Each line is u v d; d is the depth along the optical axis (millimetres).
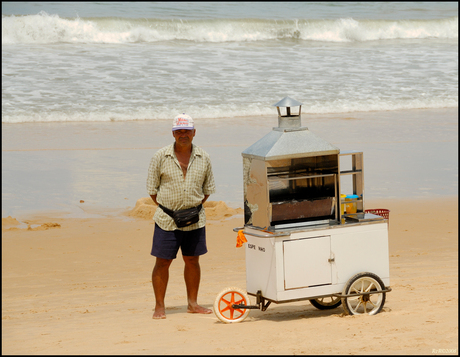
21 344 7449
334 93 32906
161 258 8906
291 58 41281
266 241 8203
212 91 32312
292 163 8758
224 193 17812
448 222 15164
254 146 8453
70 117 27656
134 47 42531
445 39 51312
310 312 8961
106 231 14820
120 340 7492
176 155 8859
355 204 8742
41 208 16516
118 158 21625
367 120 28344
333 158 8516
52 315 9219
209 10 60250
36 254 13141
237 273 11695
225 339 7293
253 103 30406
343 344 6746
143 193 17938
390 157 21938
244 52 42469
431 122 28062
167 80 34219
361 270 8461
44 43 42188
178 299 10250
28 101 29578
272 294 8195
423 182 18984
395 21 52312
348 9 66438
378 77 36750
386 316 8078
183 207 8914
